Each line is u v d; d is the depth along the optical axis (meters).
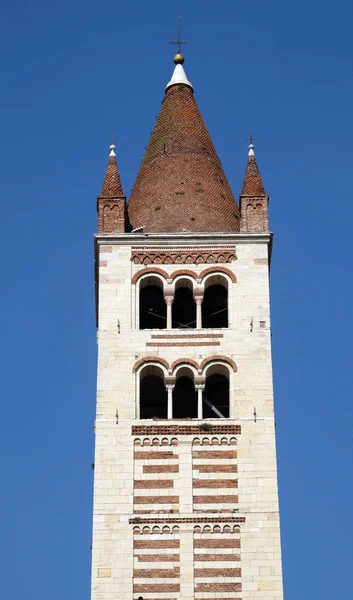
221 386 112.81
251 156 117.75
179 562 102.19
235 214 117.44
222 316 114.81
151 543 102.69
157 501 104.19
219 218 116.38
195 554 102.38
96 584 101.31
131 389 108.19
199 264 113.19
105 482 104.75
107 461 105.44
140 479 104.94
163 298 113.38
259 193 115.69
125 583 101.44
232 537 102.94
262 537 102.88
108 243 113.69
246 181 116.44
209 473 105.06
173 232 114.38
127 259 113.25
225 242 113.88
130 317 111.06
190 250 113.56
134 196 119.25
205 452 105.81
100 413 107.19
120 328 110.44
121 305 111.50
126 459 105.62
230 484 104.75
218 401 112.62
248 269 112.94
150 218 116.19
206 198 117.56
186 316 115.31
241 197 115.56
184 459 105.56
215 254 113.44
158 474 105.12
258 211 115.00
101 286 112.19
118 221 114.88
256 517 103.50
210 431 106.50
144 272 112.88
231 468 105.25
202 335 110.06
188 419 106.88
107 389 108.12
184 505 104.00
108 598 100.94
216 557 102.25
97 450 105.88
